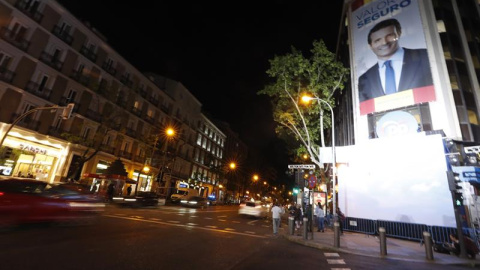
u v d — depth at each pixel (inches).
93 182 1179.3
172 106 1828.2
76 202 396.8
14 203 322.0
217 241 384.8
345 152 727.1
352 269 281.1
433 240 536.1
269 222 872.3
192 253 290.2
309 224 615.5
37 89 1003.9
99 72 1248.2
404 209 594.6
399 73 774.5
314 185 655.8
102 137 1050.1
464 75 775.7
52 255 230.4
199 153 2304.4
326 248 402.6
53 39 1053.2
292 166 754.8
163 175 1590.8
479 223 520.1
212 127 2566.4
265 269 254.7
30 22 975.0
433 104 700.0
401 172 619.5
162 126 1710.1
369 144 687.7
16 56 941.2
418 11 791.7
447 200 545.3
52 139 1048.8
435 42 755.4
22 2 956.6
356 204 677.3
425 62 739.4
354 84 880.9
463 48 816.9
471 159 663.8
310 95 775.1
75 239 301.6
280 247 393.1
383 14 864.3
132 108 1453.0
